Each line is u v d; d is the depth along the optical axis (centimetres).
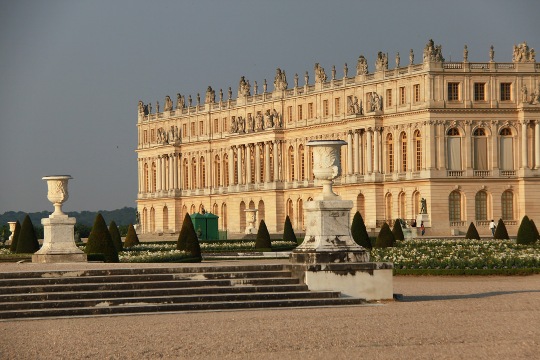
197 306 7000
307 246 7631
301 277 7481
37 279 7212
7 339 5706
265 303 7112
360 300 7319
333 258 7512
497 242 14462
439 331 5819
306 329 5931
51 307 6862
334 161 7769
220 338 5631
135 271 7475
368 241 13938
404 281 9519
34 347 5419
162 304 6981
